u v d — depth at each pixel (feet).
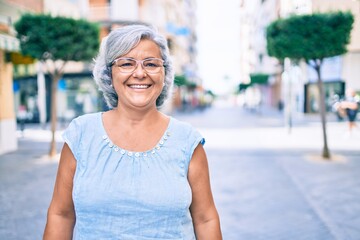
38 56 29.09
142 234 4.55
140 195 4.56
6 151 35.88
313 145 37.73
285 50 27.53
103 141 4.84
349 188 21.03
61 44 28.68
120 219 4.56
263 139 43.52
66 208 5.04
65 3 51.49
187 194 4.72
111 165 4.70
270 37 28.96
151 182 4.63
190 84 131.44
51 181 23.48
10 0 33.86
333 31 26.35
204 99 182.60
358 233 14.42
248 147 37.40
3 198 19.57
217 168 27.20
